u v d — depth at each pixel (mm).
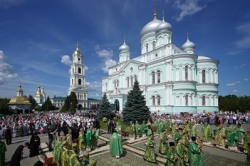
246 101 80938
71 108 84812
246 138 17859
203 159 15625
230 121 36719
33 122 32188
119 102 63781
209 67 58125
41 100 168500
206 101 56219
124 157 16484
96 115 50531
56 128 23688
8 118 45625
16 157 11031
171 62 54750
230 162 14805
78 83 116938
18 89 90312
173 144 12031
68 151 11312
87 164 11023
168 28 62219
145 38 69938
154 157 14898
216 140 20391
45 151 18969
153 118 41438
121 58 84312
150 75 62281
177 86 52438
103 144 21547
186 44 69375
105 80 85062
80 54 119688
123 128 31641
